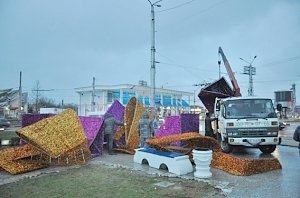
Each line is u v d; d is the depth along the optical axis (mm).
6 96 43062
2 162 10922
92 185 8969
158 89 56969
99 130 14609
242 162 10336
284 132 31062
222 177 9945
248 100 14820
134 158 12688
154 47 24375
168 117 17672
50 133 12117
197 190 8391
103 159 13648
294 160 13383
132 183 9172
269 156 14578
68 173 10695
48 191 8391
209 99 20625
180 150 12102
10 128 40625
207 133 17438
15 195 8062
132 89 52469
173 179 9688
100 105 53406
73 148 12352
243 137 14156
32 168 11148
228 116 14656
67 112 13344
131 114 16359
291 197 7758
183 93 63438
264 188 8594
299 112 90938
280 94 62344
